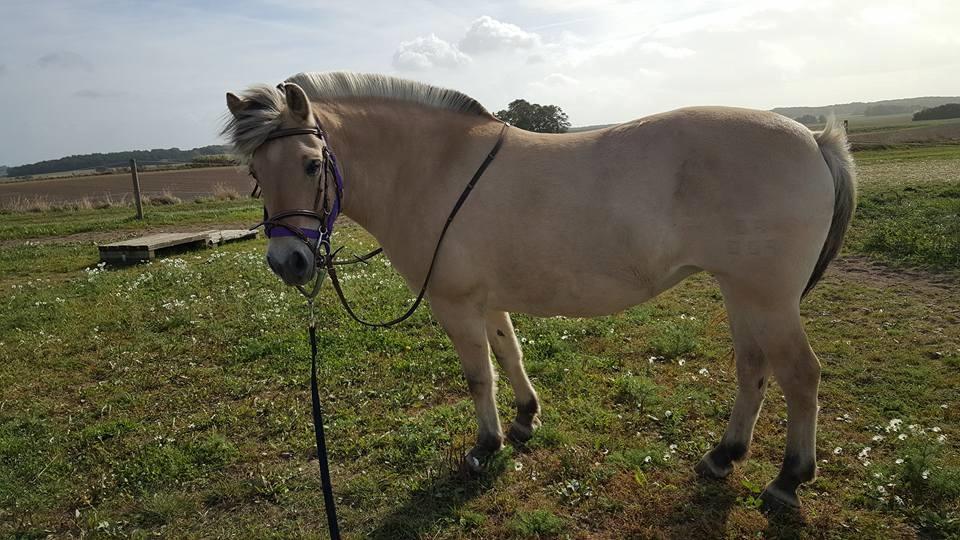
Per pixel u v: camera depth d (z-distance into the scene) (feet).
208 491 12.07
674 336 18.48
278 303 23.20
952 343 17.62
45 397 16.44
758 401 11.58
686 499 11.28
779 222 9.64
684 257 10.28
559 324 20.17
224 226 47.21
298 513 11.42
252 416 14.96
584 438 13.38
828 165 10.29
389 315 21.53
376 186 11.54
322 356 18.07
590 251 10.37
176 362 18.35
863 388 15.20
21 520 11.39
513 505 11.33
